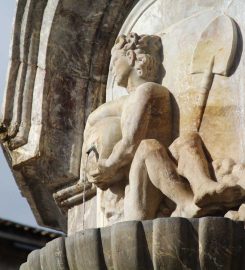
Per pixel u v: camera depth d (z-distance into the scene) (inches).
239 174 416.5
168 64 465.7
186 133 441.7
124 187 455.8
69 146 492.1
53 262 415.5
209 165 431.2
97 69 501.4
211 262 387.2
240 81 442.0
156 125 448.1
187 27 466.6
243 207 409.1
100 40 501.4
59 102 492.1
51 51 490.9
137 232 394.0
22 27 491.5
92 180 459.5
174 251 388.2
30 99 490.9
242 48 446.3
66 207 504.4
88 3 494.3
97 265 401.7
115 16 498.6
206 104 446.9
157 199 433.1
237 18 453.4
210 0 466.3
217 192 413.7
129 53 467.5
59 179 494.3
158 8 484.4
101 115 465.7
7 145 492.4
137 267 394.0
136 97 448.1
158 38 473.4
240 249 389.1
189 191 427.5
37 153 482.9
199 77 451.2
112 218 456.4
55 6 488.4
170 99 455.2
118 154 446.6
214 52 450.3
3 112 491.8
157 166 429.4
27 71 492.1
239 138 434.9
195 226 390.3
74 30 497.7
